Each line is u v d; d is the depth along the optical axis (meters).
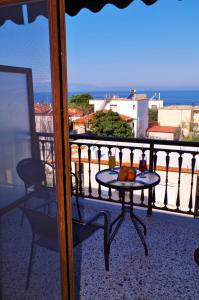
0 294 1.44
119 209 3.24
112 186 2.15
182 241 2.54
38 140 1.21
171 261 2.24
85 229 2.05
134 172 2.28
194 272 2.09
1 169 1.32
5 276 1.41
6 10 1.16
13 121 1.24
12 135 1.25
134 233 2.71
